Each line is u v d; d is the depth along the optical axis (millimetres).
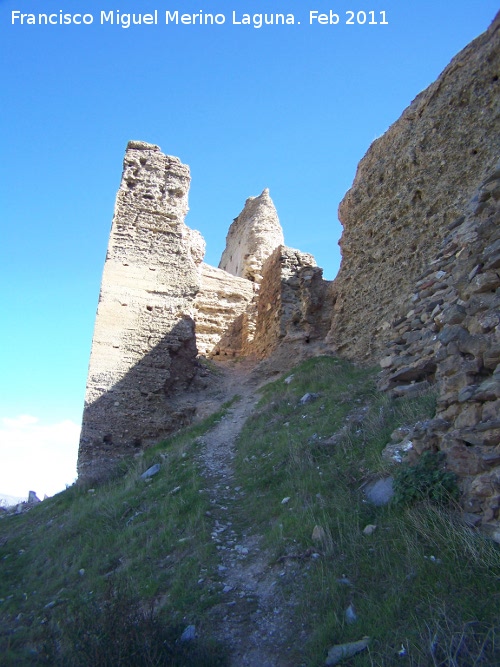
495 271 6191
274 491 7723
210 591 5684
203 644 4816
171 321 16547
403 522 5312
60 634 5621
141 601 5918
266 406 12680
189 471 9906
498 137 10664
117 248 16984
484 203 7195
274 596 5332
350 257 14992
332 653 4227
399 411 7941
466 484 5254
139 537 7750
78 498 11781
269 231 32375
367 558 5156
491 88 11117
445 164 12023
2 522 12461
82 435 14422
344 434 8258
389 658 3918
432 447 5953
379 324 13055
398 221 13195
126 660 4477
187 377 16797
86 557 7863
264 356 19000
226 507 7965
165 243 17484
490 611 3959
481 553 4508
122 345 15789
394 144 13953
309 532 6016
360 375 11875
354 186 15570
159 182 18203
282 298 18047
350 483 6766
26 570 8500
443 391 6195
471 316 6250
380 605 4508
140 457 13078
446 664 3666
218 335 23844
